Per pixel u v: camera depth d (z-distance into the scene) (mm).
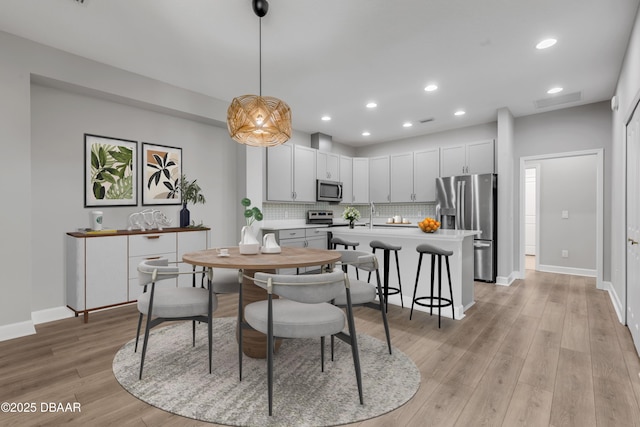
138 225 3734
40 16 2451
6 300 2680
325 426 1589
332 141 6617
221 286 2572
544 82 3678
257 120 2449
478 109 4656
